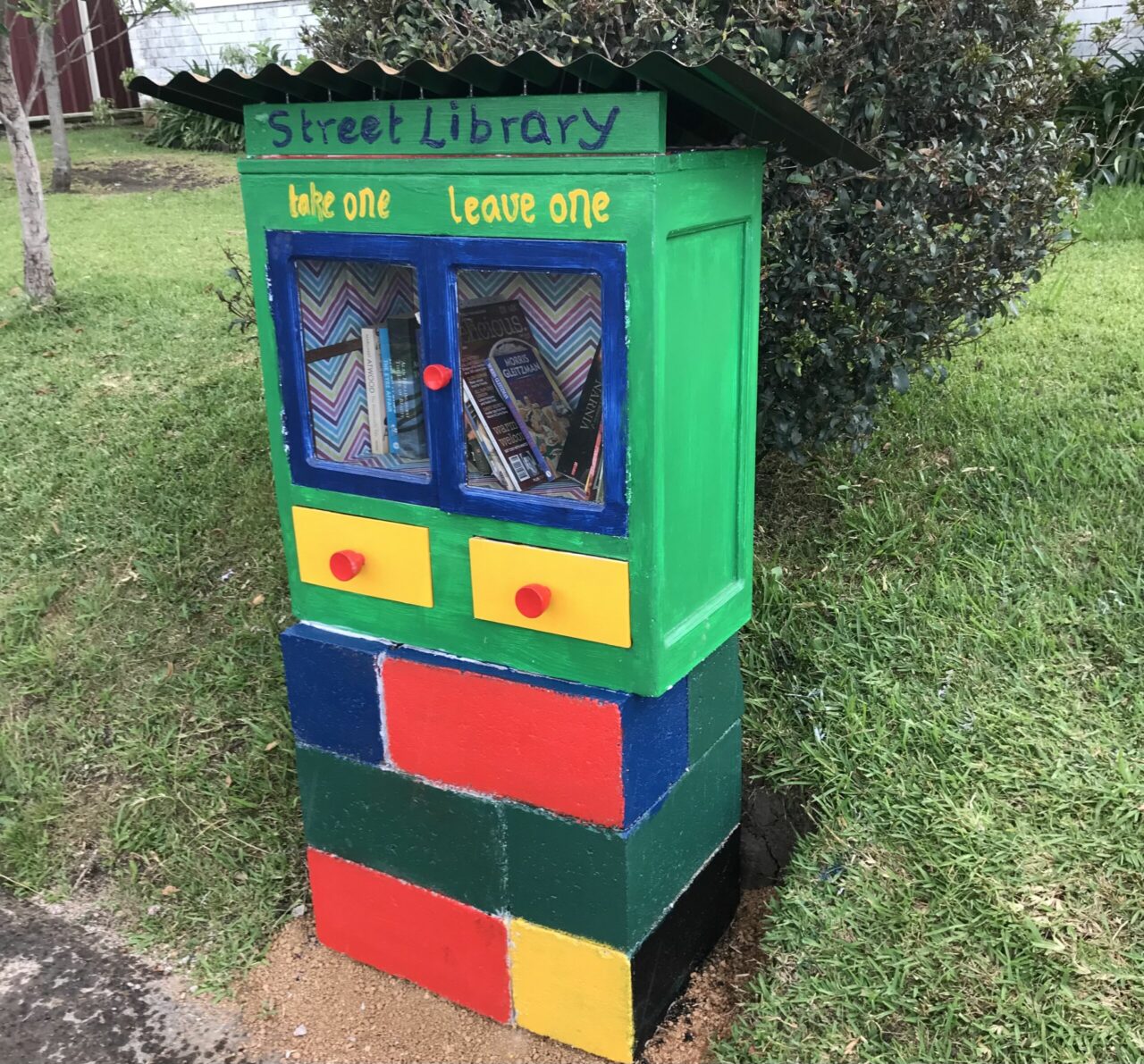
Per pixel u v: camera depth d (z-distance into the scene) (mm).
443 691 2264
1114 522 3109
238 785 3109
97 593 3742
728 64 1601
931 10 2754
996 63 2848
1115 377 3957
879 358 2963
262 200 2150
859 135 2877
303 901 2881
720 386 2125
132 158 12562
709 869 2570
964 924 2223
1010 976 2119
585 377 2258
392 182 1980
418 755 2359
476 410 2105
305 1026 2543
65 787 3207
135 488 4148
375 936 2627
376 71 1842
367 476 2219
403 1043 2477
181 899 2893
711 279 2006
